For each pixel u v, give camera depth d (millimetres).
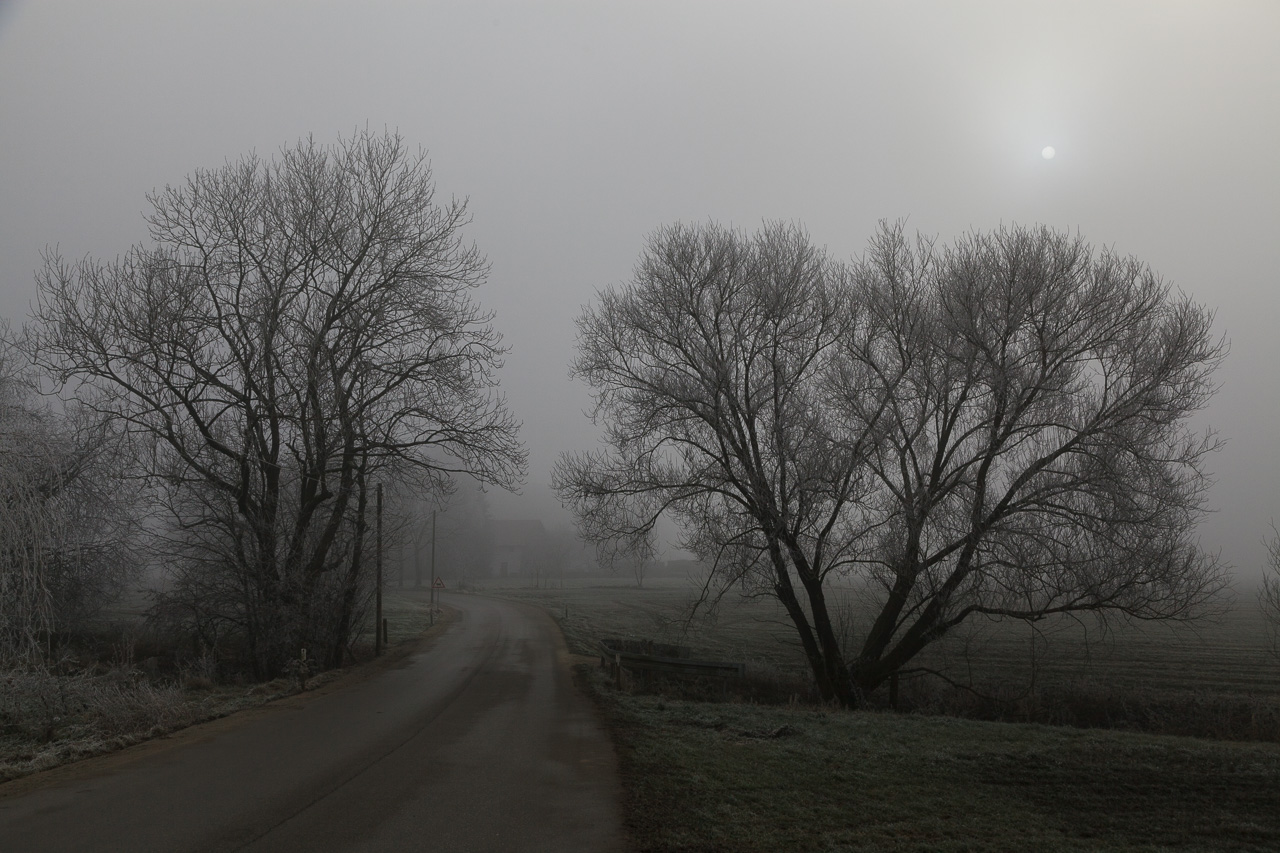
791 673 25844
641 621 45938
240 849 7113
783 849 7590
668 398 22422
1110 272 19469
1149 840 8680
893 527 20609
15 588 13961
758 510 21547
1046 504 19625
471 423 26109
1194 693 22625
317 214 24516
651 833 7793
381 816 8195
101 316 21906
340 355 25344
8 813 8242
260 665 23703
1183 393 18844
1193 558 18641
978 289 19984
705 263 22500
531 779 9930
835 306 22391
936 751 13086
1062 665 29141
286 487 26672
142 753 11469
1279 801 10586
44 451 14984
